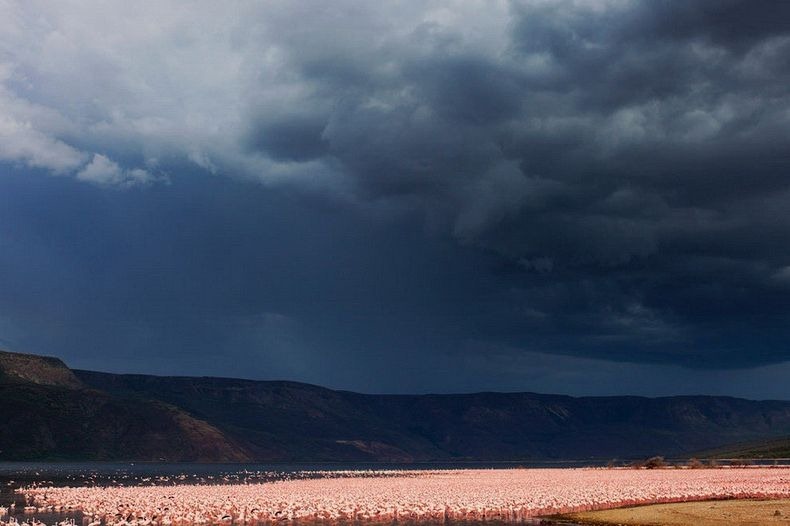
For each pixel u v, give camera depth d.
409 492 72.25
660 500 59.81
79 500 64.56
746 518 44.69
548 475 114.00
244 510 54.44
